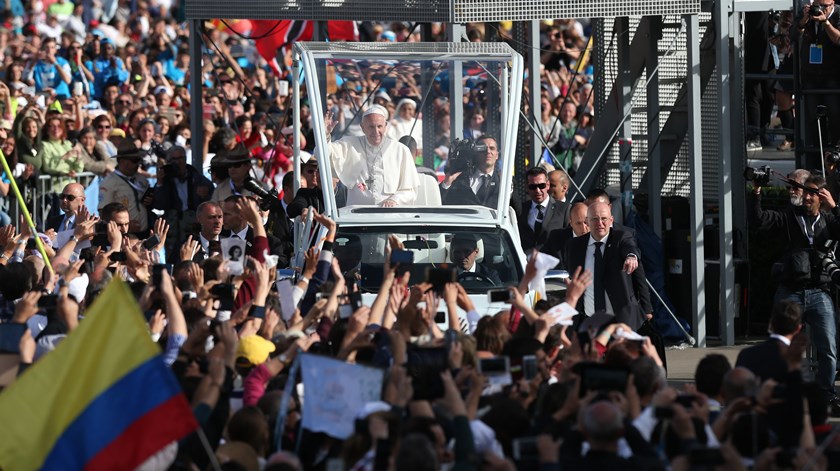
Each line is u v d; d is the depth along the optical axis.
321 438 25.20
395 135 48.34
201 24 58.69
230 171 54.22
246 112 79.31
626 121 60.94
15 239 41.75
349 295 35.00
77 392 23.33
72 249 40.00
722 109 54.59
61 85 84.12
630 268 42.56
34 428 23.31
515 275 43.28
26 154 61.22
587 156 63.00
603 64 63.16
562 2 54.91
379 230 44.00
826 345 42.47
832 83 50.75
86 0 114.69
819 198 44.12
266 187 55.69
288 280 34.34
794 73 51.19
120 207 44.12
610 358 28.00
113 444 23.00
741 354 31.98
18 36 105.75
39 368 23.61
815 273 42.59
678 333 55.59
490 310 41.12
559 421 24.58
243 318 31.33
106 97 82.19
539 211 51.97
